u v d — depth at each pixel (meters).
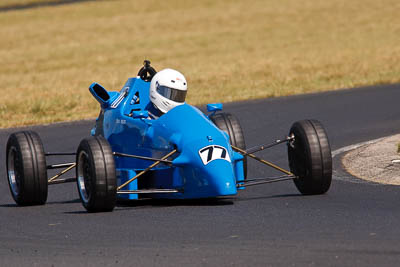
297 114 68.50
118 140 37.09
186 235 25.52
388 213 27.84
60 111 78.75
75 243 25.36
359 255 21.55
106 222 29.02
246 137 57.00
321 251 22.19
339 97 79.31
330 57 121.88
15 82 114.88
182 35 175.88
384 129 57.19
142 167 34.81
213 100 81.00
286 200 32.28
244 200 32.97
